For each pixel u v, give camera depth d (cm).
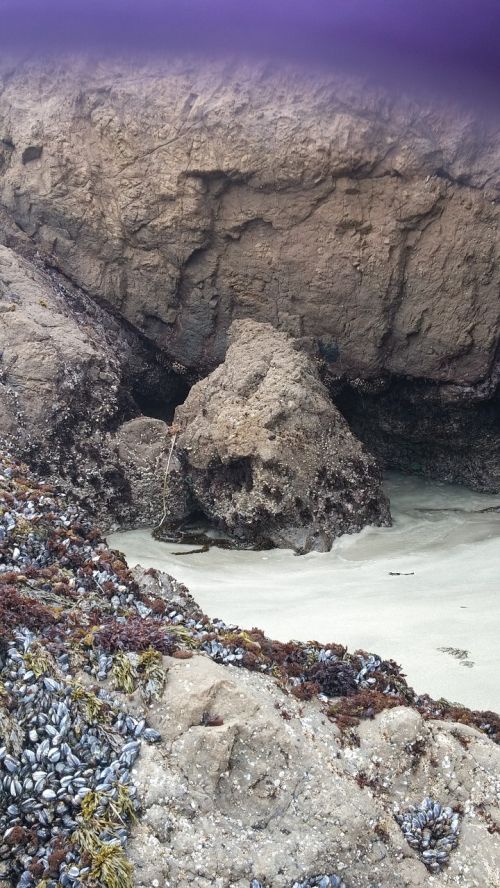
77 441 429
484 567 367
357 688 233
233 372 450
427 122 429
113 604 250
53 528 286
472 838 196
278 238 474
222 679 205
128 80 476
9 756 188
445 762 206
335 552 404
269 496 410
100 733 195
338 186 450
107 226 506
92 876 174
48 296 483
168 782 190
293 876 181
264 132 448
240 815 190
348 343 484
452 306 457
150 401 541
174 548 413
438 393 483
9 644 207
